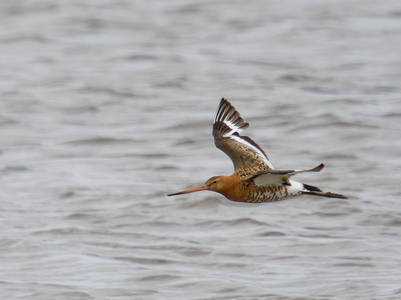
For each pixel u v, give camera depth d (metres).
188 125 20.36
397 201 13.88
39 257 11.44
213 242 12.08
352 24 35.84
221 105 10.89
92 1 41.34
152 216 13.31
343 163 16.55
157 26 36.34
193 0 41.97
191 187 14.87
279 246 11.80
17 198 14.45
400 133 18.81
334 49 31.22
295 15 37.97
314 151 17.55
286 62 29.17
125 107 22.98
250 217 13.08
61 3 40.31
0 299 9.81
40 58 30.77
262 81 26.14
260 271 10.80
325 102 22.69
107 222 13.03
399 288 9.93
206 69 28.22
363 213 13.20
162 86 25.69
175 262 11.20
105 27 36.12
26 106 23.12
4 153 18.03
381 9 39.12
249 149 10.28
